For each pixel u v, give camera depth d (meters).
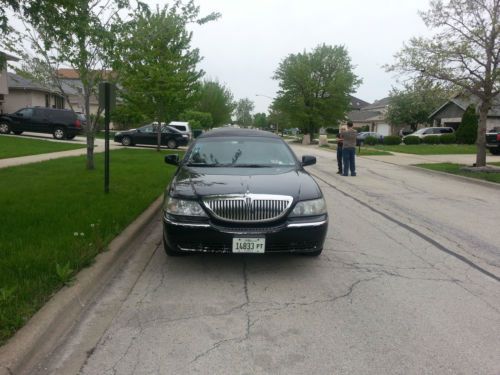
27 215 6.24
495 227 7.38
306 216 4.64
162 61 18.78
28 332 3.07
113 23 8.66
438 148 28.64
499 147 23.56
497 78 13.88
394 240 6.41
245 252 4.49
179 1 12.85
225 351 3.20
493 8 13.62
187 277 4.68
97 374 2.89
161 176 11.28
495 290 4.52
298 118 48.06
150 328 3.53
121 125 44.75
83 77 10.43
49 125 25.94
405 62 14.76
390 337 3.46
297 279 4.68
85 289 4.00
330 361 3.10
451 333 3.54
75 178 10.02
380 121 61.31
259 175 5.21
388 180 13.48
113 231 5.70
